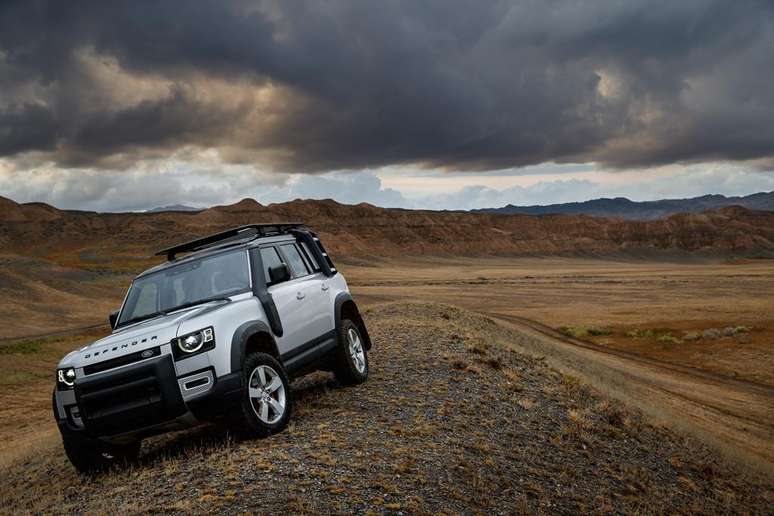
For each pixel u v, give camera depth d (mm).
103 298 99875
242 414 5797
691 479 8023
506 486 5625
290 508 4348
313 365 7602
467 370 10133
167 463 5734
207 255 7109
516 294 106750
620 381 25125
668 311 67312
